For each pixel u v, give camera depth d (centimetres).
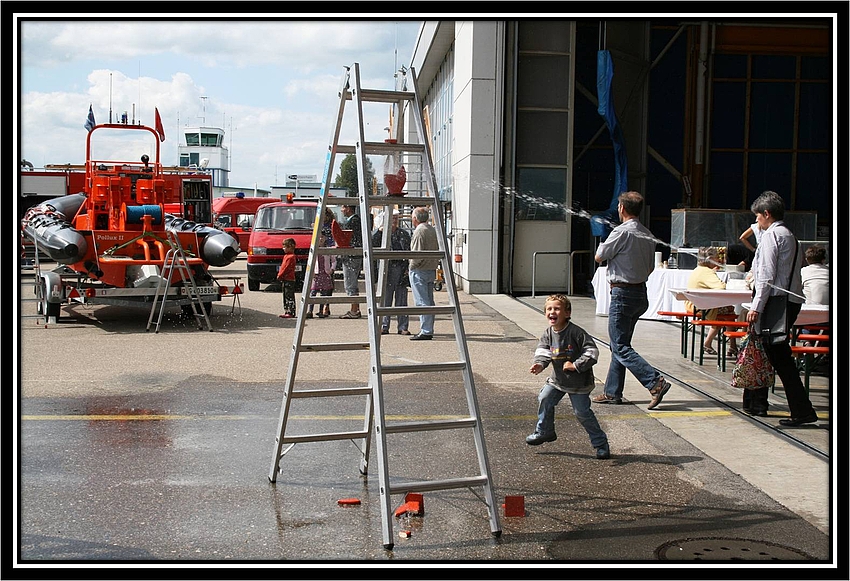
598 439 579
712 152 2198
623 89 2092
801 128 2200
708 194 2203
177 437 626
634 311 736
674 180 2181
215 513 463
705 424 677
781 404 756
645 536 435
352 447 601
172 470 542
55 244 1253
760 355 695
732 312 993
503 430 657
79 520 449
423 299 1163
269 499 487
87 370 902
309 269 496
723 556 406
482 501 490
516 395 796
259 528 441
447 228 2159
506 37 1761
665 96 2158
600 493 505
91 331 1230
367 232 438
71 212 1466
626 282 730
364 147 449
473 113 1778
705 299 928
